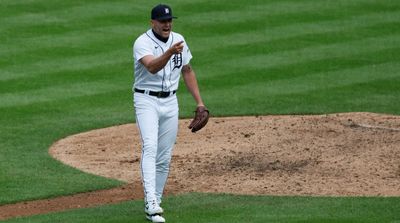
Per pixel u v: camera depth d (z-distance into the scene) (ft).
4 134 179.11
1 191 144.97
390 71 223.51
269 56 231.91
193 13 261.03
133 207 133.69
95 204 137.90
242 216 126.52
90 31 245.04
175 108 129.08
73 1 269.03
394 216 125.59
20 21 250.98
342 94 208.13
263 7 268.00
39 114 192.24
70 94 205.16
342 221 122.62
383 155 161.17
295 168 155.43
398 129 178.50
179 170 156.25
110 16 256.52
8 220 128.06
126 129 184.44
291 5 270.67
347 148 165.99
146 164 125.29
